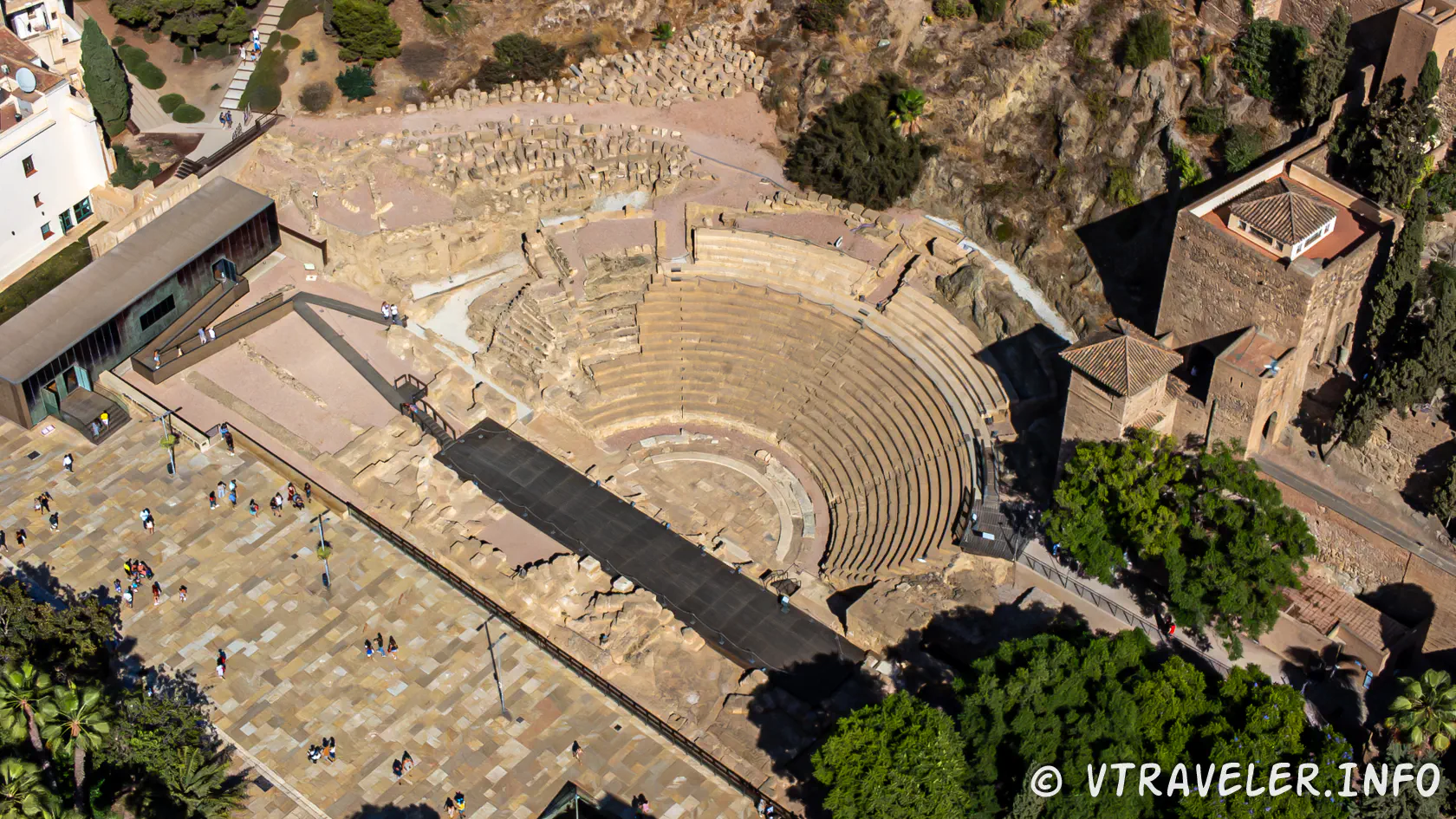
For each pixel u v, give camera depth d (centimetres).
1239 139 11862
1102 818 9338
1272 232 10500
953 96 13362
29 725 9412
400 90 14300
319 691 10562
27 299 12719
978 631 10894
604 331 12925
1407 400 10500
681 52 14538
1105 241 12469
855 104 13512
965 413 12000
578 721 10475
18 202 12756
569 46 14662
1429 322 10531
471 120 14162
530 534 11756
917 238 13188
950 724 9675
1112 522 10688
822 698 10762
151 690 10512
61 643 10362
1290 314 10588
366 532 11562
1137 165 12375
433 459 12144
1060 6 12925
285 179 13700
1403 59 11000
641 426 12781
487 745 10306
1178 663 9925
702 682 10862
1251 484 10500
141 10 14200
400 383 12619
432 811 9956
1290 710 9644
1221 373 10669
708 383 12812
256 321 12862
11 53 12900
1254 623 10244
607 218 13538
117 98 13650
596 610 11138
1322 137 11469
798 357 12744
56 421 12188
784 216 13462
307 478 11838
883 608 11006
